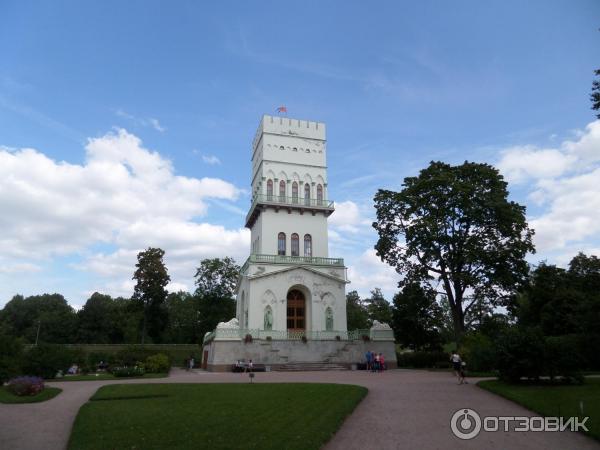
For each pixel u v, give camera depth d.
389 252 44.72
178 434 12.38
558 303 42.19
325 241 54.31
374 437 12.90
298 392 20.45
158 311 77.38
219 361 39.94
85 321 99.88
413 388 23.08
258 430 12.75
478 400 18.91
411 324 47.91
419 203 42.09
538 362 21.92
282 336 44.16
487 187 41.09
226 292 77.06
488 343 32.53
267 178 55.12
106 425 13.71
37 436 13.32
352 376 31.64
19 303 117.31
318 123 58.72
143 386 24.23
